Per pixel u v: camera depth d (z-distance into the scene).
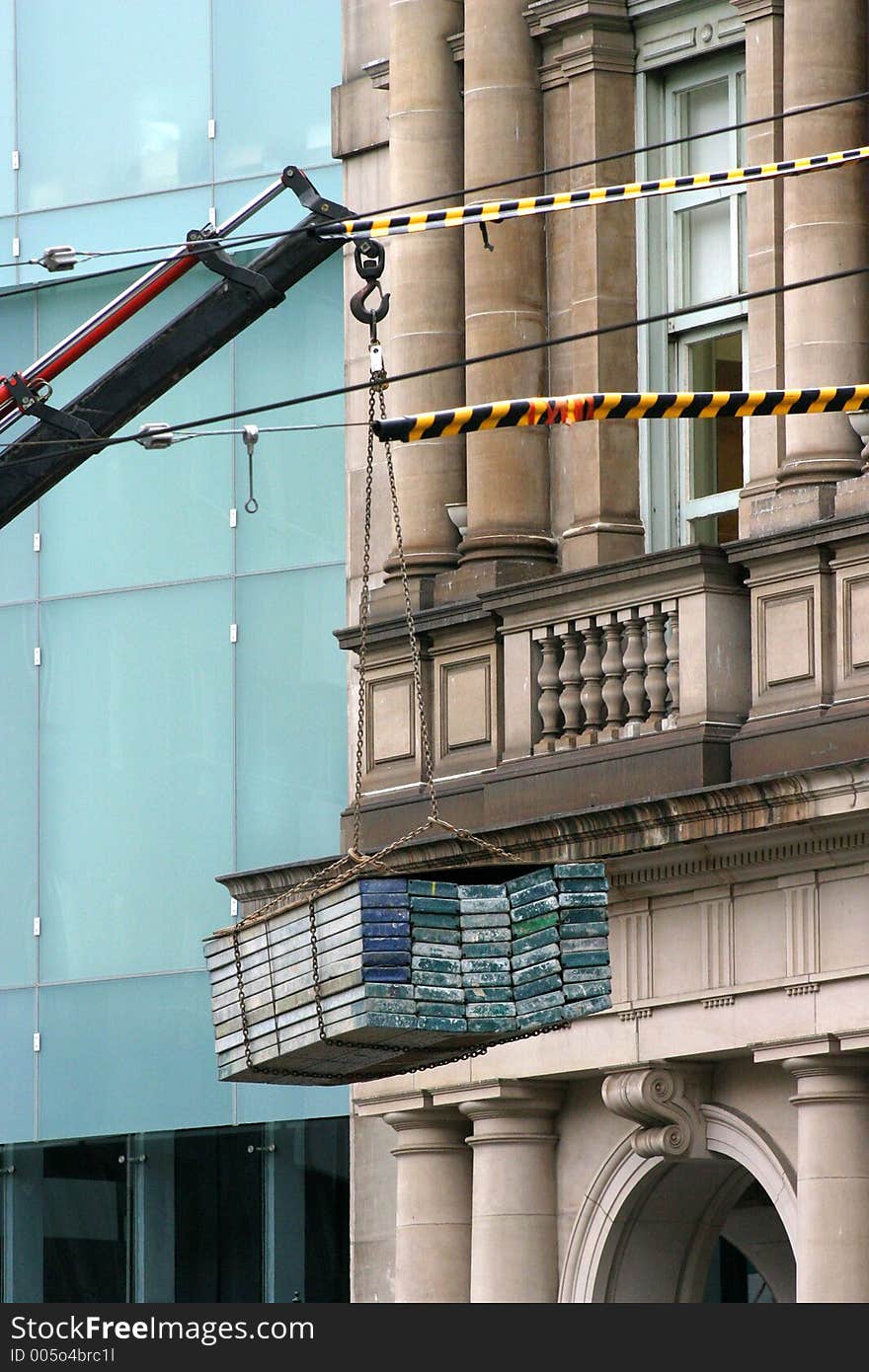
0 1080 70.00
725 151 57.75
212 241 46.97
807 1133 51.75
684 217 58.44
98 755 69.75
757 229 54.88
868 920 50.75
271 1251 66.00
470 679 58.03
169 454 69.62
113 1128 68.38
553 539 58.50
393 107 61.41
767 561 52.91
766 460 54.16
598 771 54.50
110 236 70.94
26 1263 69.38
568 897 42.09
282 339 68.38
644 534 57.78
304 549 67.56
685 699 53.50
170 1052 67.94
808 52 53.47
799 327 53.22
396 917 41.53
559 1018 41.78
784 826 50.94
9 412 47.81
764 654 52.91
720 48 57.28
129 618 69.75
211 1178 67.25
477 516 58.78
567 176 58.75
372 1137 63.16
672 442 58.28
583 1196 56.50
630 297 58.38
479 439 58.81
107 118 71.19
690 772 52.78
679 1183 56.34
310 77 68.62
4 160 72.31
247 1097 66.69
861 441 53.12
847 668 51.53
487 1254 56.88
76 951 69.38
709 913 53.41
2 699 71.00
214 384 69.19
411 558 60.06
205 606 68.75
